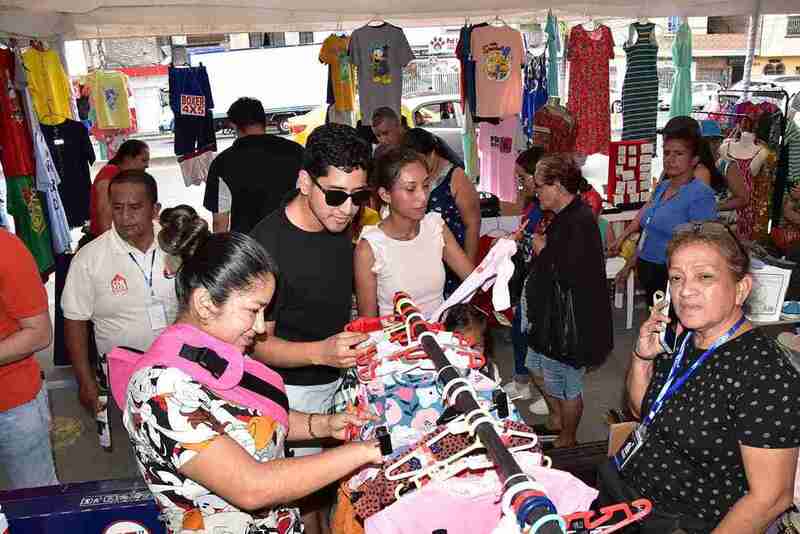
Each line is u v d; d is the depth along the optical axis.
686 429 1.83
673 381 1.91
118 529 2.39
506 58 7.93
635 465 2.00
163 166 17.25
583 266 3.28
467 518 1.71
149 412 1.54
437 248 2.90
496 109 8.05
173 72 8.27
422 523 1.69
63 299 3.04
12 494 2.46
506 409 1.84
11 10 5.17
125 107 10.30
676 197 4.04
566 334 3.34
